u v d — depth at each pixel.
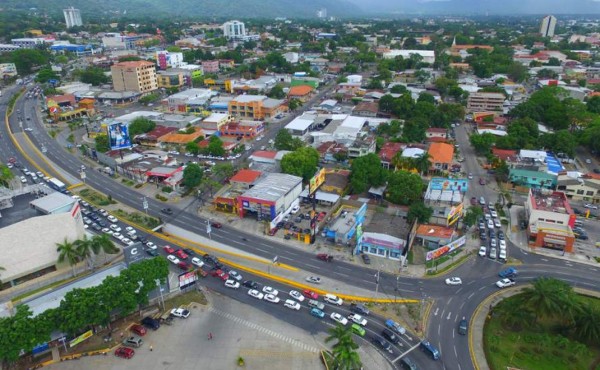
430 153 189.38
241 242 133.75
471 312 104.56
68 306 89.69
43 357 89.38
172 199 162.75
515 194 167.38
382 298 109.12
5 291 107.56
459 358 90.75
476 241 134.88
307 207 156.12
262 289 112.56
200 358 90.00
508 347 94.00
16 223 108.19
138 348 92.19
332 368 86.75
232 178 161.88
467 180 166.00
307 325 100.25
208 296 109.81
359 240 126.56
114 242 133.25
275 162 183.50
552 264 123.06
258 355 91.06
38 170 189.12
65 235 115.69
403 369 87.81
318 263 123.44
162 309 104.06
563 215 131.75
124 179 180.25
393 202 155.38
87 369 86.69
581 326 93.81
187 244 133.38
